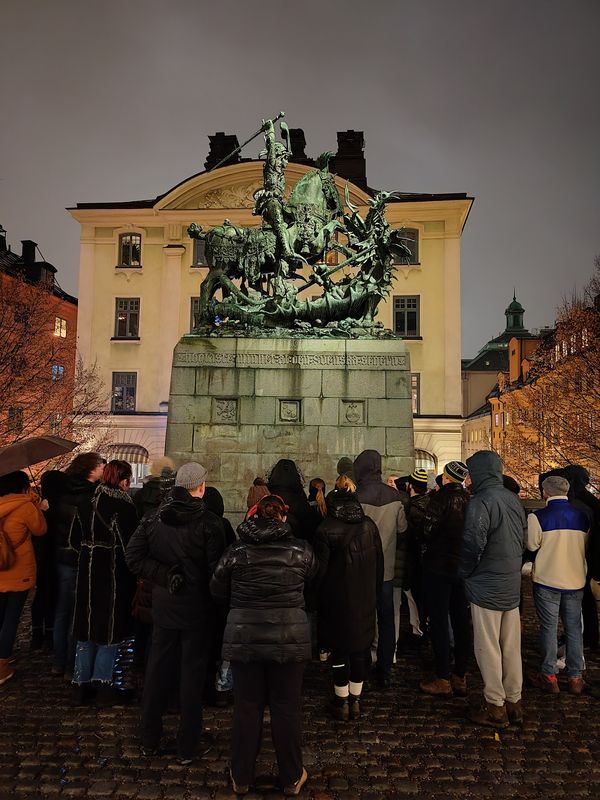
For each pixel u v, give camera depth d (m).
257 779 4.05
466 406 65.06
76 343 33.38
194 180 34.03
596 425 24.00
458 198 33.12
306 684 5.79
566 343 26.23
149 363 34.16
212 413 9.87
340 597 4.89
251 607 3.92
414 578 6.86
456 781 4.08
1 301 23.80
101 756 4.37
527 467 27.88
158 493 6.05
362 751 4.46
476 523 4.84
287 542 4.04
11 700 5.34
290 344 10.03
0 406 22.48
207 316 10.70
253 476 9.70
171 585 4.23
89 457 6.03
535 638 7.39
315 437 9.80
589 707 5.32
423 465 32.34
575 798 3.91
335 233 12.25
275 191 11.23
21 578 5.77
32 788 3.94
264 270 11.54
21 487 5.97
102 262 35.03
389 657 5.72
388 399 9.88
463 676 5.55
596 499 6.41
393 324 33.56
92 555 5.23
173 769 4.21
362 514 5.02
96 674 5.16
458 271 33.28
